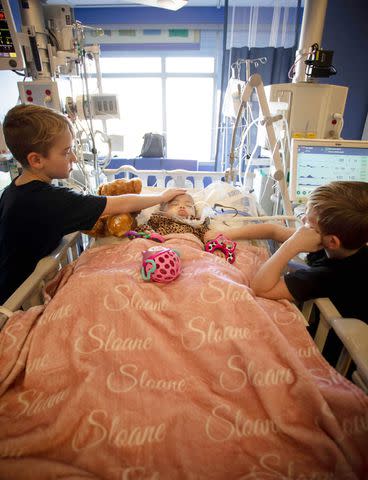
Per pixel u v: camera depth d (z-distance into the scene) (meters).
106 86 4.39
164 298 0.85
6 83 2.39
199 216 1.52
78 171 2.04
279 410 0.64
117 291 0.84
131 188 1.41
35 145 0.96
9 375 0.70
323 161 1.45
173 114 4.58
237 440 0.61
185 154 4.80
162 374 0.71
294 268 1.08
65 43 1.75
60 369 0.72
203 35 4.00
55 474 0.52
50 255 1.07
